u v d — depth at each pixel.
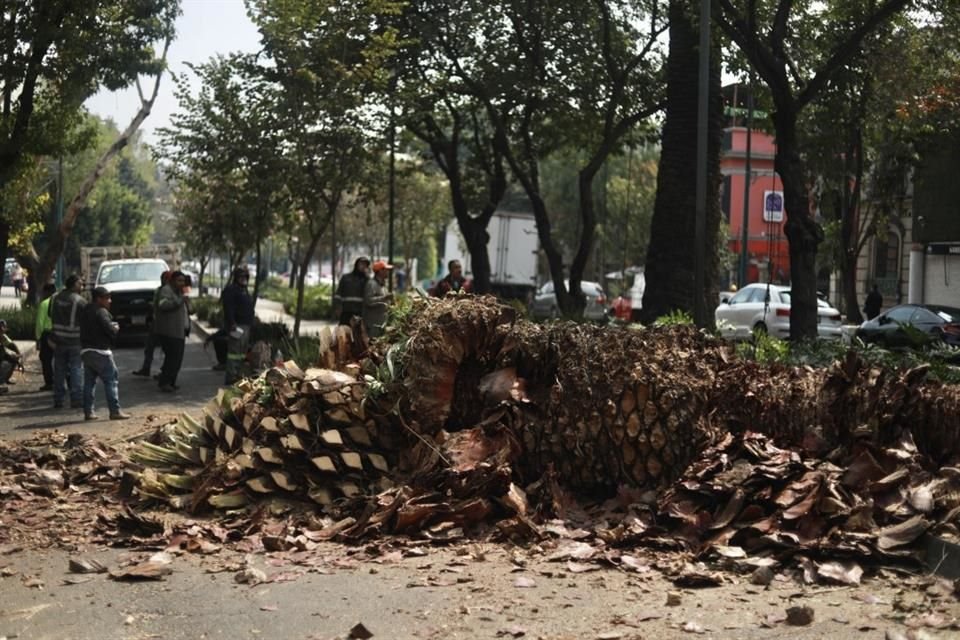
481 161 32.16
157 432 11.14
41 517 8.60
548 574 6.61
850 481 7.27
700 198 15.38
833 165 33.75
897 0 18.16
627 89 28.44
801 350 13.93
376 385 8.66
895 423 7.95
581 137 31.06
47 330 19.09
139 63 23.28
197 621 5.90
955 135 35.09
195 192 37.59
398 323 9.34
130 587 6.62
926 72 27.17
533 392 8.64
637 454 8.09
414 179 58.69
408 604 6.07
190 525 8.05
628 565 6.68
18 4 21.02
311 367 9.79
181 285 18.64
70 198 59.41
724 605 5.87
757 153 66.12
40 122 22.25
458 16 27.14
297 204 26.12
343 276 18.86
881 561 6.47
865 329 28.61
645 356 8.37
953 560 6.21
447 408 8.61
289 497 8.48
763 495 7.19
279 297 66.50
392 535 7.66
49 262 35.38
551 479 8.18
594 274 77.19
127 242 83.69
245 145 24.25
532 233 50.41
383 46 24.61
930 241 40.06
